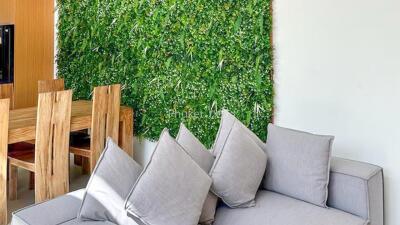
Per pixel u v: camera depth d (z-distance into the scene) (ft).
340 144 9.12
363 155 8.83
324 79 9.19
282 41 9.72
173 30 11.80
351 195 7.33
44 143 9.65
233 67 10.51
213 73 10.97
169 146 6.93
